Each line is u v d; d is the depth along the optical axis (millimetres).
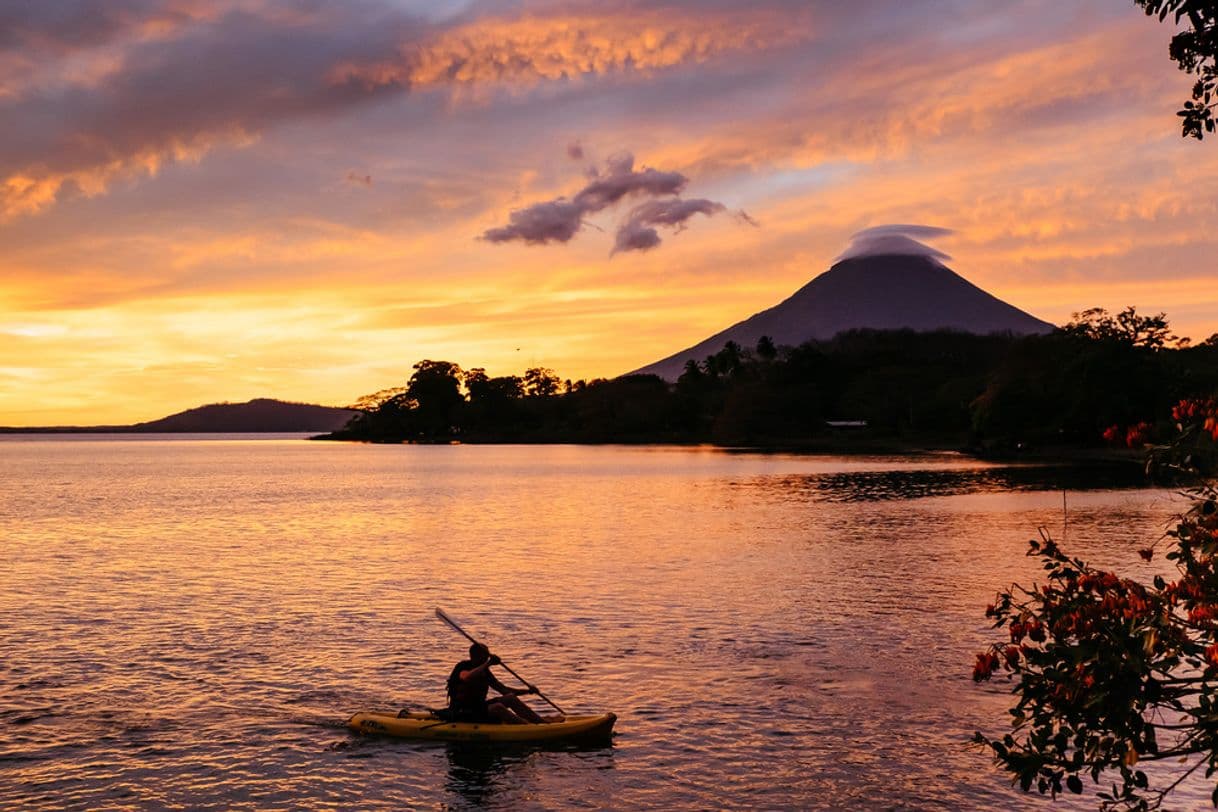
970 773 12664
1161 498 50938
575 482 80938
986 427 118250
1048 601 7414
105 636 20812
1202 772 12172
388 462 140750
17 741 14047
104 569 31141
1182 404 7277
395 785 12555
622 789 12383
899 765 12969
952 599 24109
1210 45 7191
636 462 122438
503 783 12594
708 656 18594
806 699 15812
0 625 21984
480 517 49438
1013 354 115500
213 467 130000
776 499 57750
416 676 17531
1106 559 29312
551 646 19562
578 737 14023
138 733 14422
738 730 14406
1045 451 109125
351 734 14414
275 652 19281
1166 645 6723
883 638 19891
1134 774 7168
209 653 19219
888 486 66875
